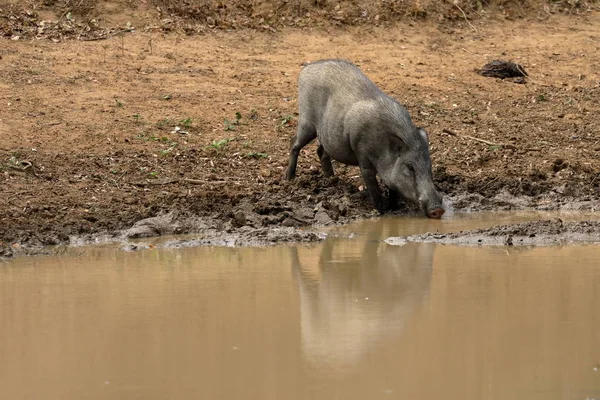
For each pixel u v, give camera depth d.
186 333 21.86
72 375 19.05
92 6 58.22
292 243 33.38
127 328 22.31
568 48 62.81
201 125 47.00
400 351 20.48
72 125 45.03
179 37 57.59
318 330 22.08
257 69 54.62
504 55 60.94
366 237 34.34
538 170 43.47
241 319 23.05
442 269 28.78
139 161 42.19
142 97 49.03
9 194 36.94
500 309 23.89
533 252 31.38
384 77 55.50
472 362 19.72
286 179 41.72
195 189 39.59
